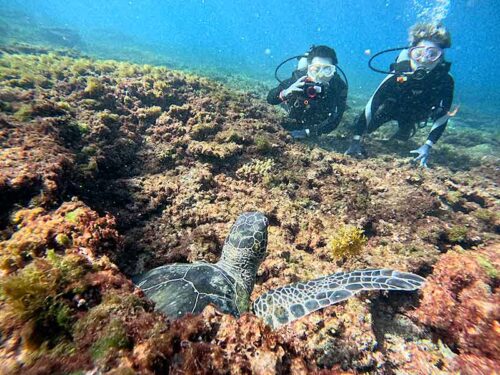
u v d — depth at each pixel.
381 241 0.91
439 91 1.53
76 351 0.32
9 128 0.76
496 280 0.65
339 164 1.35
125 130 1.15
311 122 1.67
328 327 0.60
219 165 1.14
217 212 0.92
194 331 0.37
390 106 1.65
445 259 0.75
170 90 1.51
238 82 3.46
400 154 1.75
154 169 1.06
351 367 0.56
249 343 0.37
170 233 0.83
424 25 1.49
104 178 0.94
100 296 0.39
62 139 0.87
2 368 0.31
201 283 0.57
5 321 0.34
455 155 1.91
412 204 1.05
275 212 0.97
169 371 0.32
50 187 0.59
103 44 6.26
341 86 1.62
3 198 0.55
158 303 0.51
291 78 1.74
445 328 0.64
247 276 0.68
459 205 1.20
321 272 0.80
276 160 1.21
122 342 0.32
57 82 1.46
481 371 0.55
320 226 0.93
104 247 0.54
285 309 0.59
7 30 4.54
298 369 0.38
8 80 1.34
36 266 0.38
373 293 0.70
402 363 0.60
